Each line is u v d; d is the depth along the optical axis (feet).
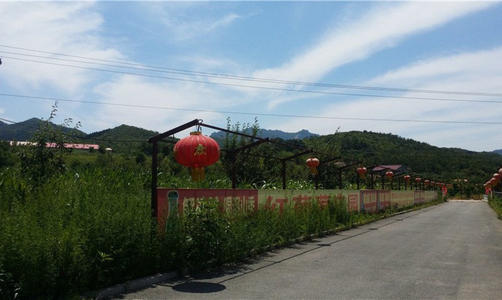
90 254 23.47
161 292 24.84
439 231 64.64
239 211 39.99
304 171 94.02
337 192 72.33
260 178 67.05
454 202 238.68
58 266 21.58
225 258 33.78
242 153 64.44
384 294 24.82
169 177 51.93
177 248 29.86
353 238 53.93
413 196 154.71
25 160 37.11
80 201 26.89
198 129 32.86
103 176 38.96
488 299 23.88
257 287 26.40
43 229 22.30
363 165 98.27
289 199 53.67
